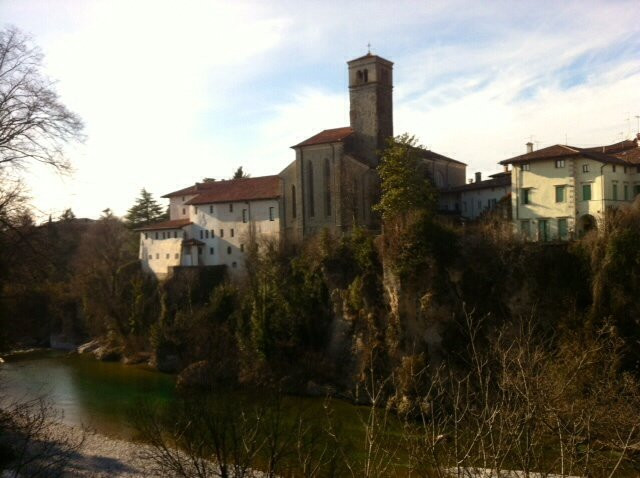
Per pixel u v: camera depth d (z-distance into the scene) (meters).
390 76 71.75
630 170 52.25
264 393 27.78
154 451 23.55
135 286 74.62
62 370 62.59
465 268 45.56
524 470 12.55
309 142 68.88
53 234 36.22
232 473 18.97
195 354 59.78
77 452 34.03
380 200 61.12
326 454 23.92
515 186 54.09
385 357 47.19
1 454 28.25
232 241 75.88
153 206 109.75
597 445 18.95
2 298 34.59
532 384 13.79
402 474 19.56
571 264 43.03
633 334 38.47
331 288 54.94
